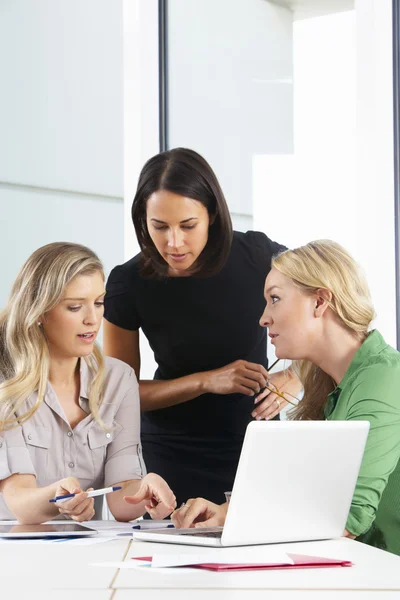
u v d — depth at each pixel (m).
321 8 3.89
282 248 2.90
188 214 2.56
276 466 1.49
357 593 1.11
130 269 2.84
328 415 1.99
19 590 1.15
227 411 2.88
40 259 2.29
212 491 2.90
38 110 4.27
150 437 2.98
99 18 4.27
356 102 3.84
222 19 4.08
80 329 2.26
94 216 4.28
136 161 4.27
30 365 2.24
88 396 2.34
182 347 2.86
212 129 4.11
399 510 1.83
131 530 1.76
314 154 3.89
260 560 1.32
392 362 1.83
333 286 1.92
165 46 4.22
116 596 1.10
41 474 2.26
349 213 3.82
